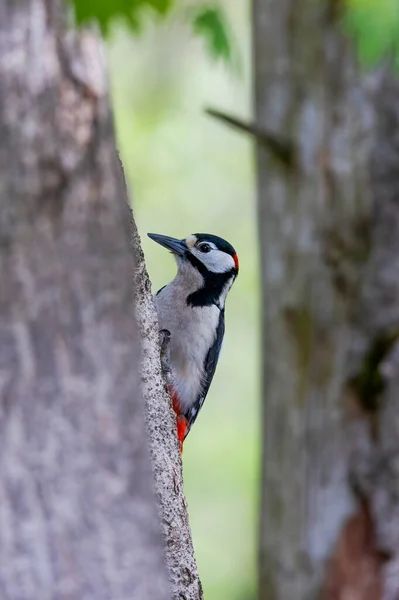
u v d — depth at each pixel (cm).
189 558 884
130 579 566
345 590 1153
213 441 2141
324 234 1184
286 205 1240
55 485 550
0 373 544
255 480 2086
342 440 1165
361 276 1157
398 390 1130
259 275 1312
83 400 560
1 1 548
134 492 575
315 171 1194
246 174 2261
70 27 562
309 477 1203
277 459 1257
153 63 2241
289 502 1234
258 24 1280
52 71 557
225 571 2016
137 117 2231
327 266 1186
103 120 575
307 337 1213
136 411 584
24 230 550
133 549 570
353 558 1152
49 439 551
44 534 545
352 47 1158
